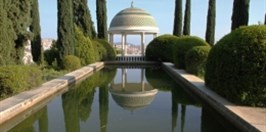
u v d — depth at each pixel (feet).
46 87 34.68
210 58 33.47
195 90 36.14
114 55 93.40
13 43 42.60
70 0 59.57
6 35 38.65
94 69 66.18
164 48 89.66
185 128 22.39
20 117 25.63
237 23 57.72
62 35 58.70
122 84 47.96
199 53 47.47
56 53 64.08
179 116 26.27
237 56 26.50
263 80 25.02
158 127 22.58
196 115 26.73
